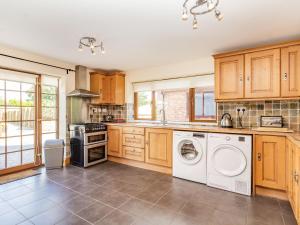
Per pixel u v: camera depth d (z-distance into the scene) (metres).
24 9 1.76
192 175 2.80
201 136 2.71
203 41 2.59
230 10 1.78
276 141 2.21
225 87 2.82
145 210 1.98
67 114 3.77
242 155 2.37
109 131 3.95
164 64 3.87
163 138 3.15
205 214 1.92
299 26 2.12
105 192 2.41
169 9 1.77
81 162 3.50
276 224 1.75
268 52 2.47
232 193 2.41
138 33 2.32
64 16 1.90
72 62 3.71
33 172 3.14
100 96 4.20
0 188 2.49
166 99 3.99
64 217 1.83
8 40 2.54
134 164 3.59
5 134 3.02
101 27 2.15
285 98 2.39
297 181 1.64
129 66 4.05
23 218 1.80
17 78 3.07
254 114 2.89
